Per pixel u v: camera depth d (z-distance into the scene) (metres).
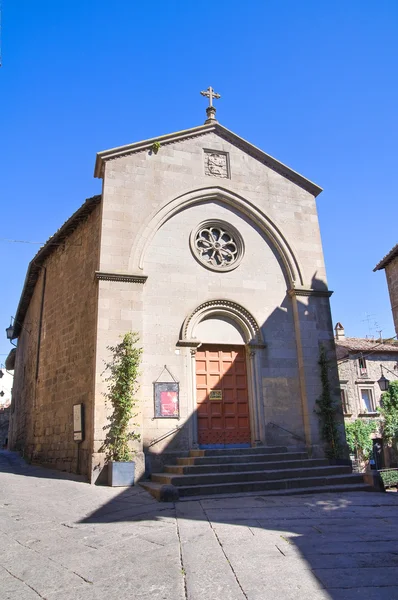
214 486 10.46
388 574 5.12
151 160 15.02
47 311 18.50
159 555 5.86
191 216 15.18
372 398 32.31
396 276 20.33
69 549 6.19
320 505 9.26
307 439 14.02
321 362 14.84
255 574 5.15
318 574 5.13
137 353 12.59
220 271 14.90
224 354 14.60
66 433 14.55
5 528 7.17
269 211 16.17
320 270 16.08
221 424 13.89
